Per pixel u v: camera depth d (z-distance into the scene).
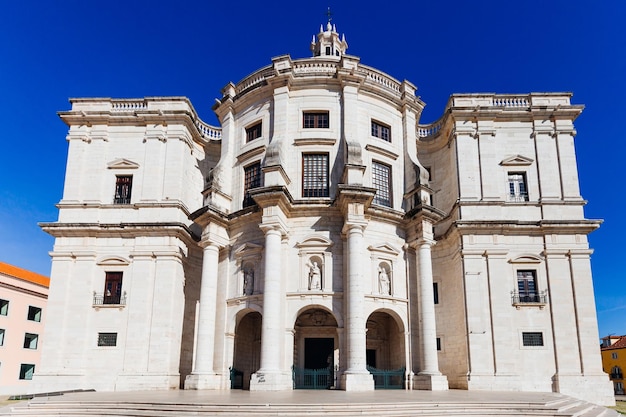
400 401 17.86
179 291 33.59
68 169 35.53
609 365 71.06
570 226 32.88
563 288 32.28
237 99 35.41
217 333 30.44
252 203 32.50
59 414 17.69
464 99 36.31
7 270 58.38
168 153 35.78
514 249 33.09
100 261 33.47
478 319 31.80
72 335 32.19
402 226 31.86
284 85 33.03
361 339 26.75
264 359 26.78
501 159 35.12
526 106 35.81
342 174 30.86
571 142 35.09
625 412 26.84
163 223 33.28
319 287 28.97
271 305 27.42
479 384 30.50
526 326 31.77
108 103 37.06
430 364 28.81
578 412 19.31
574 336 31.50
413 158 34.03
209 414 15.70
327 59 34.19
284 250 29.56
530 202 34.06
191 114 36.94
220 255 32.12
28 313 57.56
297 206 29.92
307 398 19.42
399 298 30.16
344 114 32.38
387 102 34.62
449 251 35.41
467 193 34.47
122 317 32.44
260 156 32.91
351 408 16.20
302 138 32.22
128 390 30.06
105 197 35.22
